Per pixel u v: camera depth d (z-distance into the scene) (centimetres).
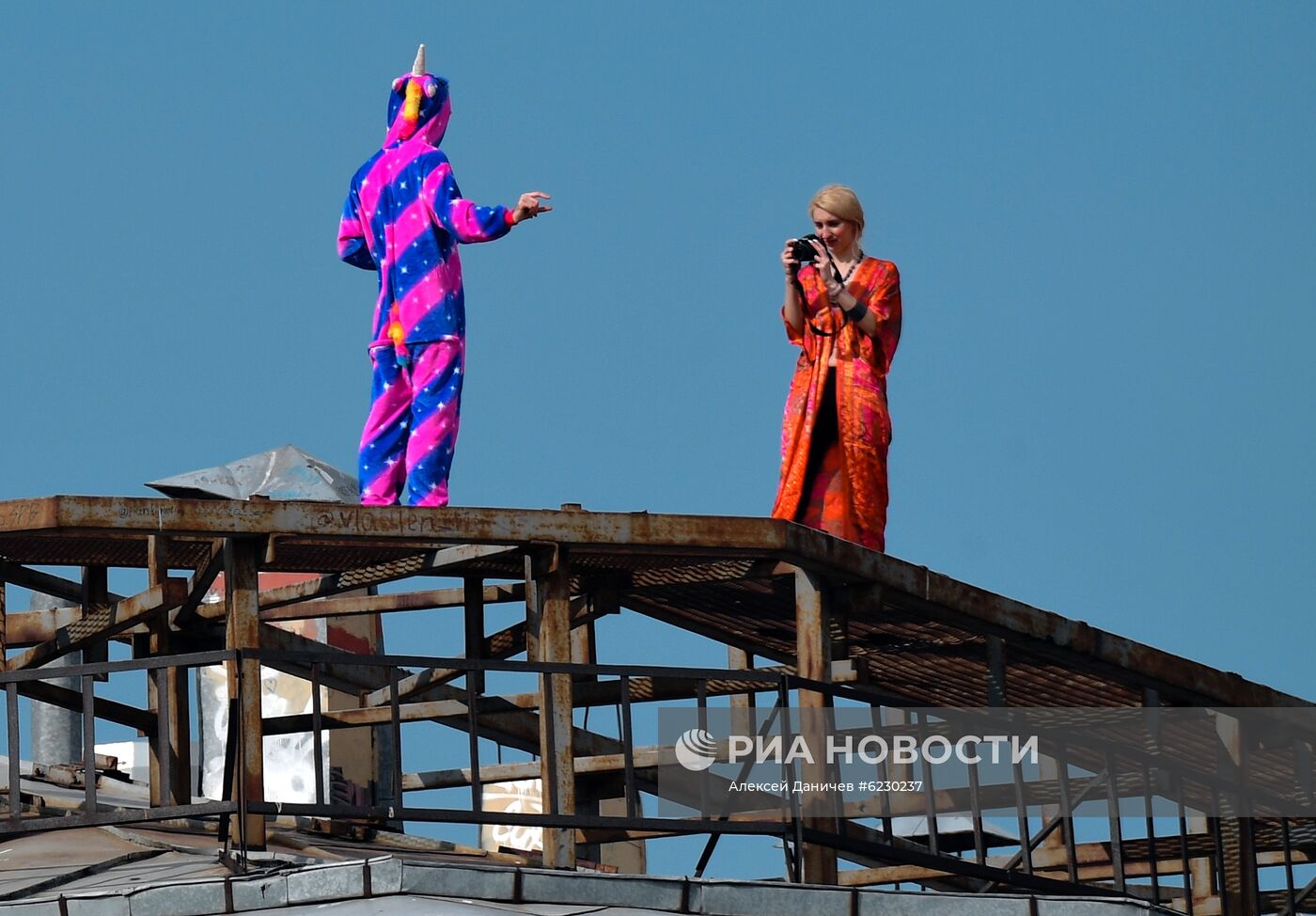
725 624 5647
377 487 5097
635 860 6178
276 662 4428
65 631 5106
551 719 4559
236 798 4247
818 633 4862
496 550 4722
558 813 4462
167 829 4894
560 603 4644
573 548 4688
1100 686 5553
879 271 5431
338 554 4900
